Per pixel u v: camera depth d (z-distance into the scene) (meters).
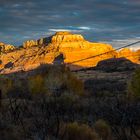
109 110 23.98
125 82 80.50
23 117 20.47
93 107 27.88
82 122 21.64
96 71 147.25
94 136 15.77
